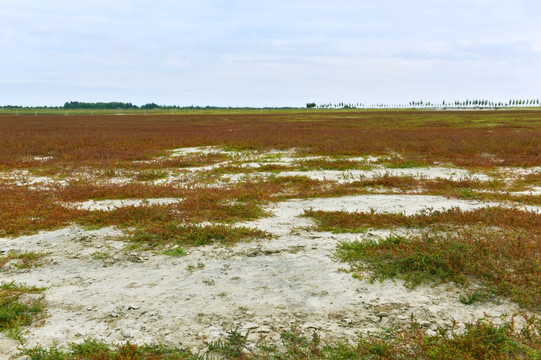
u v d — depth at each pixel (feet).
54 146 74.54
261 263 19.51
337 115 274.36
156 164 56.24
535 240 20.39
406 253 18.85
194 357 11.48
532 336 11.98
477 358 11.30
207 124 158.10
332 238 23.56
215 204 32.35
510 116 209.05
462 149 66.08
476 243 19.57
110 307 14.96
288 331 12.92
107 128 134.92
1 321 14.03
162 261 20.03
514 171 49.55
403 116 230.27
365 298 15.31
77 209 31.04
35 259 20.40
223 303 15.16
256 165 56.03
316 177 47.98
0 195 36.01
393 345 11.93
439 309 14.29
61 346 12.35
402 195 37.24
